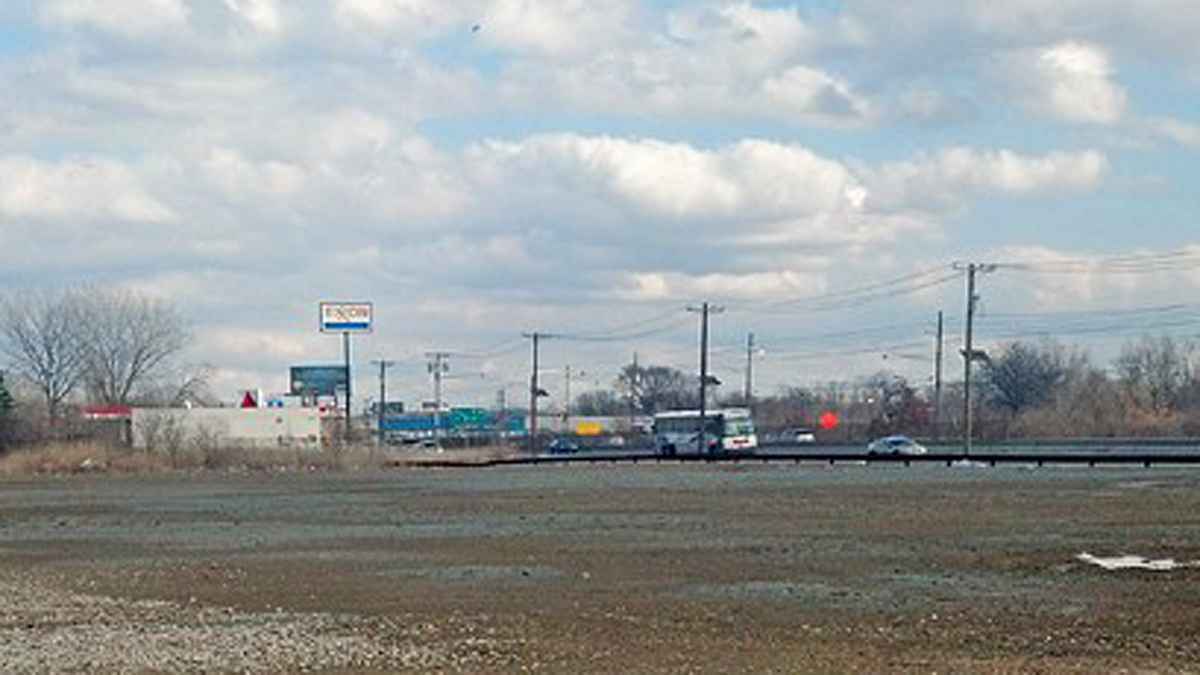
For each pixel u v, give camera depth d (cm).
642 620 2338
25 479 9394
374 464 10756
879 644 2028
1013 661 1862
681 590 2752
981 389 15662
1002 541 3562
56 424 12962
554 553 3572
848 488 6078
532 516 4953
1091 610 2353
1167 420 13025
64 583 3156
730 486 6556
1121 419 13188
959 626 2197
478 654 1998
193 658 2023
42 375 14300
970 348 10019
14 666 1980
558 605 2566
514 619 2381
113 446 11475
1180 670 1781
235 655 2044
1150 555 3167
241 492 7200
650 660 1916
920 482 6381
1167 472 6731
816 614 2370
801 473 7738
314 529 4609
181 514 5553
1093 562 3048
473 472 9244
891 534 3862
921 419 14400
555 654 1984
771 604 2512
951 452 9788
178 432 11631
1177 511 4369
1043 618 2269
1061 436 12369
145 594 2902
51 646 2164
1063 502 4859
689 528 4262
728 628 2222
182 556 3772
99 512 5769
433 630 2266
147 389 14862
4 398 13075
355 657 2000
